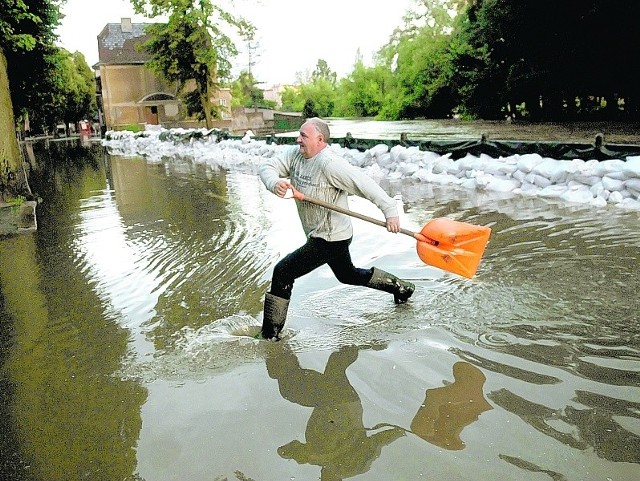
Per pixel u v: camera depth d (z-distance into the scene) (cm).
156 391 320
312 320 402
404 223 683
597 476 226
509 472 232
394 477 234
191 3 3419
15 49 1166
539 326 366
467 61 3072
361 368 328
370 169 1128
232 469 247
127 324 427
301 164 371
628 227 582
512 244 552
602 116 2431
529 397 286
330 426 274
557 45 2267
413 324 382
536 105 2678
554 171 785
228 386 319
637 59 2105
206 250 631
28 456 268
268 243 645
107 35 4612
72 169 1839
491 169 891
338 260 383
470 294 429
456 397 291
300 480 237
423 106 3941
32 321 448
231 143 1914
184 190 1137
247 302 460
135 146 2878
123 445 271
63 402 317
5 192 879
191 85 4500
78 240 725
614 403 276
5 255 675
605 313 378
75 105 5772
